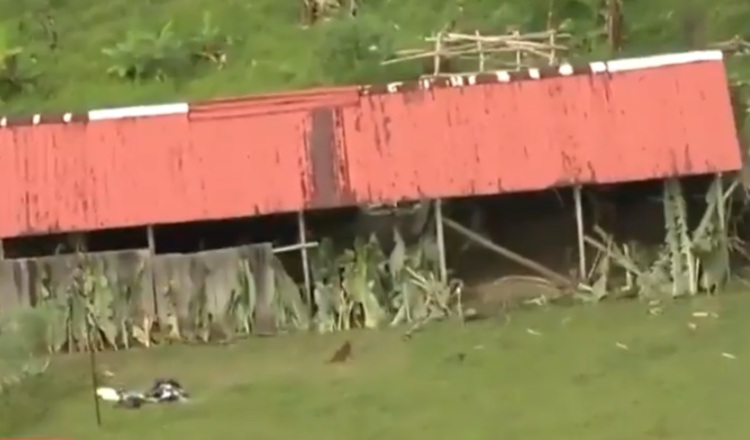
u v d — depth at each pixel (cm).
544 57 14462
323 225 11069
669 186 10675
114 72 15475
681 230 10581
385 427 8181
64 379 9694
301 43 15650
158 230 11281
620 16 15062
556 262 11019
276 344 10256
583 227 10969
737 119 11950
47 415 8906
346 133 11150
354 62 14925
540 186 10712
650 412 8100
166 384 9131
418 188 10756
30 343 10250
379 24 15312
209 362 9931
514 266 11000
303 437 8112
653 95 11200
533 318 10344
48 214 10912
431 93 11369
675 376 8750
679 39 15175
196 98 14862
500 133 11062
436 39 14625
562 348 9575
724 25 15312
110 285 10406
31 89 15412
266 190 10862
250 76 15188
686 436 7638
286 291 10475
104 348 10431
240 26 16075
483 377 9075
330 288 10500
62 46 16138
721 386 8481
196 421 8562
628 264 10694
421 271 10562
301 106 11394
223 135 11250
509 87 11356
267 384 9281
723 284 10606
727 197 10881
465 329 10219
